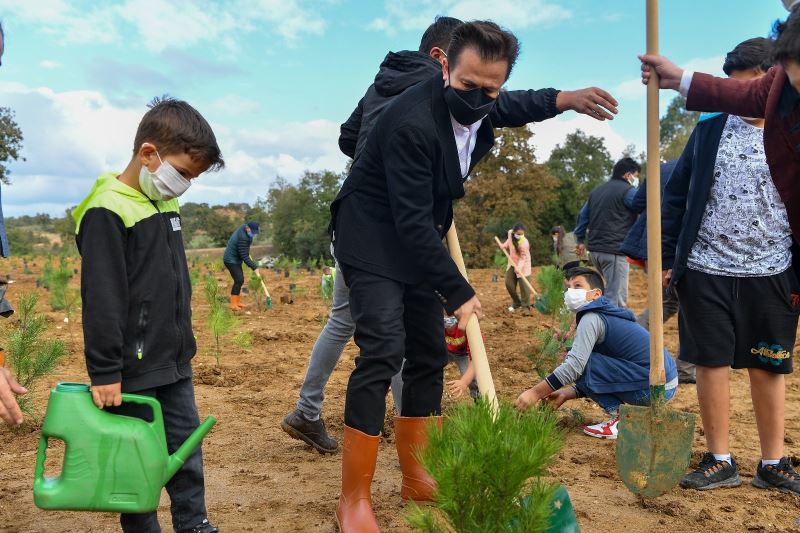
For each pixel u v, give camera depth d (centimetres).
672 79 283
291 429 375
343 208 280
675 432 295
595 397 427
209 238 6288
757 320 328
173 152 230
